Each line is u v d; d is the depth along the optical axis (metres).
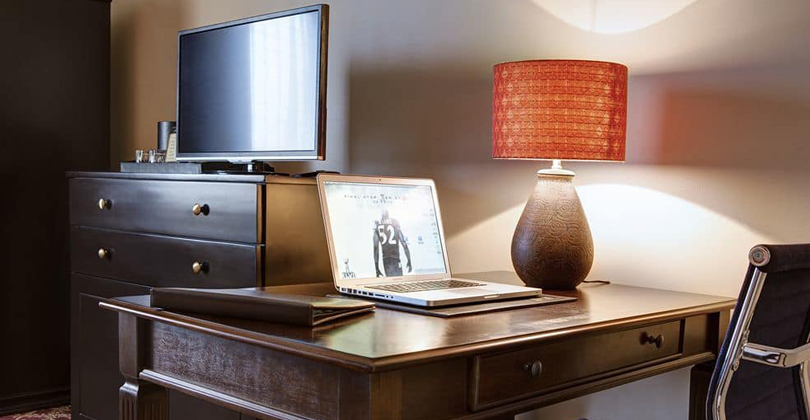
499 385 1.39
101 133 3.71
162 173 2.64
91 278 2.91
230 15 3.37
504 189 2.44
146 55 3.88
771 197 1.92
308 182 2.38
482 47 2.48
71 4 3.60
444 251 2.12
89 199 2.92
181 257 2.50
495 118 2.03
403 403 1.24
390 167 2.77
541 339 1.42
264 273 2.26
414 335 1.37
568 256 1.99
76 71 3.62
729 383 1.30
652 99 2.13
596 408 2.28
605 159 1.92
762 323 1.31
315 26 2.40
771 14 1.91
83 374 2.99
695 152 2.05
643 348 1.70
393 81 2.75
